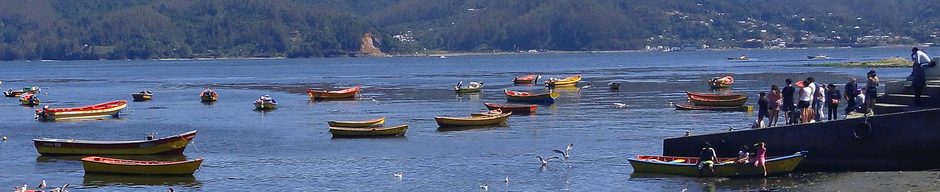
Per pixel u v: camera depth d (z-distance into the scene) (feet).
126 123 198.18
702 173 105.19
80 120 205.98
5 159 137.80
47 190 109.40
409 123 183.32
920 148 96.89
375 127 163.32
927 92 107.14
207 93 268.00
